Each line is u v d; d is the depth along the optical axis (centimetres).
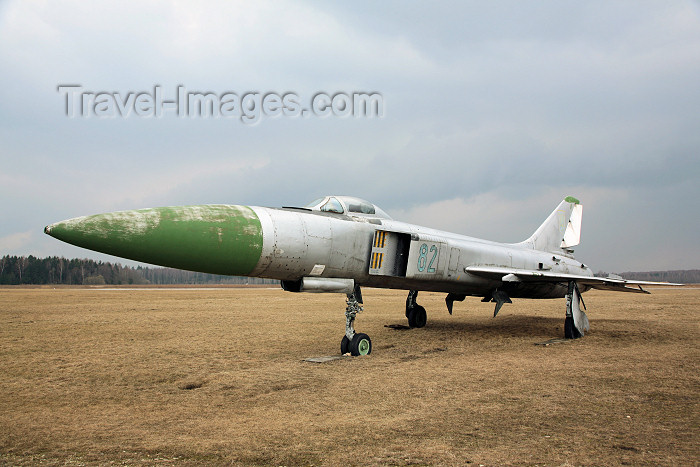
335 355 1011
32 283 10094
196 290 4906
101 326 1525
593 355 1001
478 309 2394
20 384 761
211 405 632
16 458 441
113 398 673
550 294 1617
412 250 1138
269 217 937
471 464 421
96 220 764
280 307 2341
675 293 4234
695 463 421
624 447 461
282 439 491
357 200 1158
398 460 431
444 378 777
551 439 485
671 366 869
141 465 422
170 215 830
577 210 1992
